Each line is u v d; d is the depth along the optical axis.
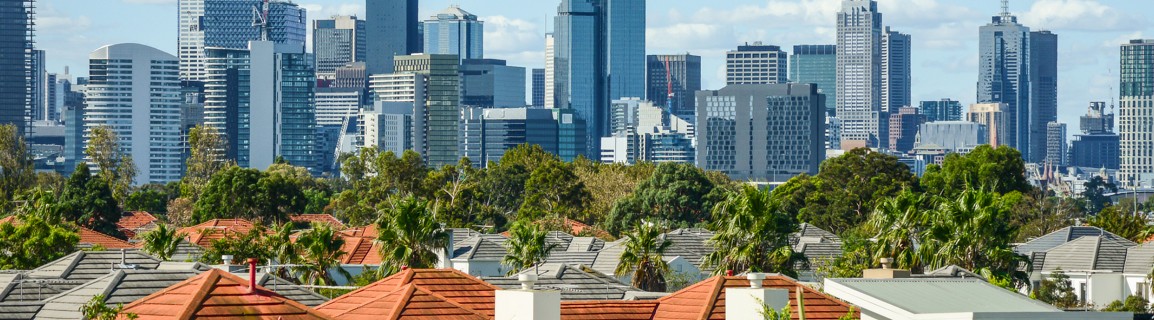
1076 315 47.19
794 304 53.47
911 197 118.69
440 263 138.12
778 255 114.56
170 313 42.66
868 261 122.62
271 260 118.50
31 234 125.31
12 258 122.50
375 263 134.88
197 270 66.12
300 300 62.09
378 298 50.88
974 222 111.06
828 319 53.03
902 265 112.31
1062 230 155.00
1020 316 46.38
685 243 138.25
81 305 51.62
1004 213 119.44
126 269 57.34
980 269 108.69
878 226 123.12
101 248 132.00
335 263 118.25
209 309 42.47
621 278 114.69
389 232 117.75
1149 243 139.25
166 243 121.69
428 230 118.12
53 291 62.31
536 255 124.25
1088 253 136.00
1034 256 137.50
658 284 112.81
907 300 50.06
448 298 54.81
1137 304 121.75
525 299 45.41
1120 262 134.50
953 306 49.75
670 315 53.50
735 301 49.53
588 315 53.12
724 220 116.75
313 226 122.06
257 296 43.34
